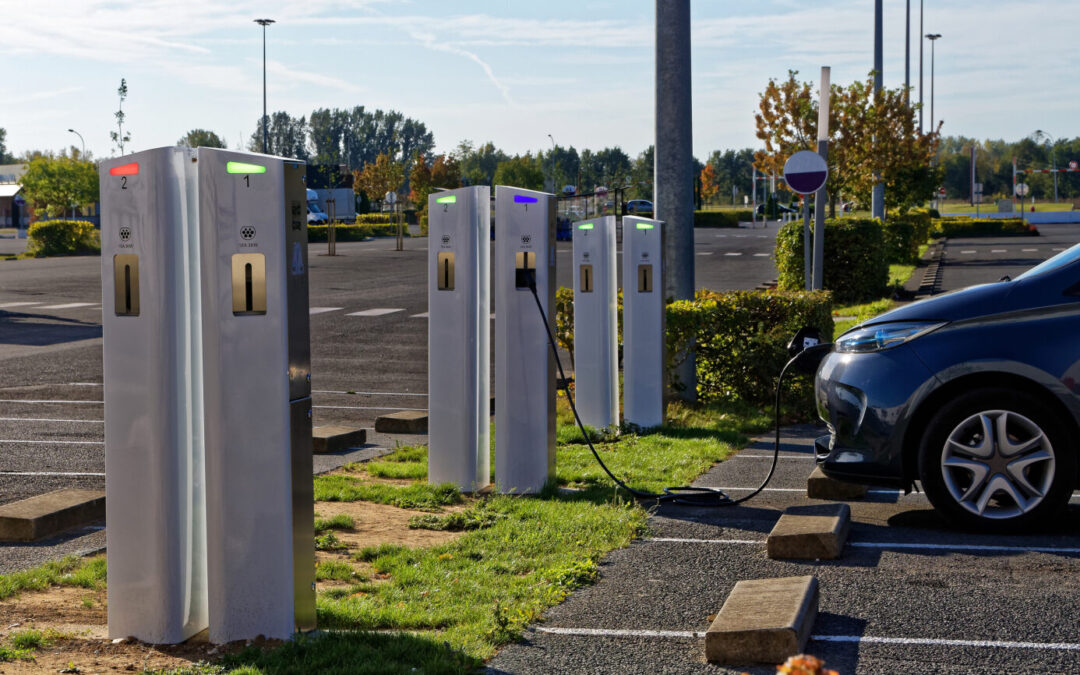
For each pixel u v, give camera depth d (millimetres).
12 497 7707
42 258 49125
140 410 4617
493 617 4902
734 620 4543
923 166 36094
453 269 7895
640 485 7949
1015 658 4398
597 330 10383
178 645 4672
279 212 4594
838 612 5016
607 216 10359
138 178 4559
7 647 4527
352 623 4930
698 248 49156
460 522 6941
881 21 28797
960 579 5488
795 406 11320
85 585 5605
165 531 4633
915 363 6445
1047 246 44594
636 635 4766
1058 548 6020
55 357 16812
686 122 11656
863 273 23203
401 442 10203
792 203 57812
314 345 18562
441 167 85250
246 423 4633
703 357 11609
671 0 11492
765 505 7375
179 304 4621
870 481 6586
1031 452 6270
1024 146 183375
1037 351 6242
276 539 4676
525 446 7816
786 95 27453
